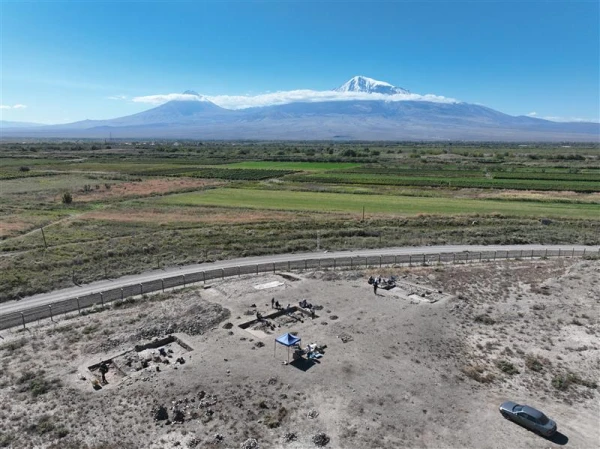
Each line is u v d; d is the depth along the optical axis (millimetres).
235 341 40688
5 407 31109
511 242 79375
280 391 32938
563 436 28906
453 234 84625
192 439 27734
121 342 40406
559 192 131000
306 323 44969
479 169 184750
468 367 36781
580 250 74188
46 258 66250
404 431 28984
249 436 28203
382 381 34531
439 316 46781
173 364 36750
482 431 29188
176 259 67938
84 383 34062
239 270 62594
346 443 27781
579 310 48219
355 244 78000
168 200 122125
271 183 155000
